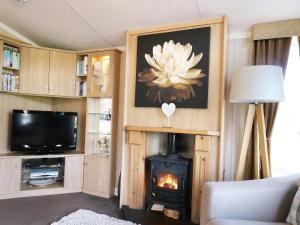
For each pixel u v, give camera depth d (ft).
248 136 7.89
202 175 8.72
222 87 8.63
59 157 11.83
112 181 11.71
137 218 8.95
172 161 9.30
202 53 9.04
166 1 8.16
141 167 9.82
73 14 9.45
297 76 8.94
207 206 5.88
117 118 12.10
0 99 11.41
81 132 13.02
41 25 10.71
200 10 8.59
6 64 10.84
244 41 9.82
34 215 9.05
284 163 9.16
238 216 5.87
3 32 11.03
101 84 12.05
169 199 9.36
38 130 11.87
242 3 7.91
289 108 9.08
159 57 9.77
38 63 11.68
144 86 9.99
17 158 10.88
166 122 9.58
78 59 12.54
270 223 5.42
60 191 11.68
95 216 9.02
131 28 10.36
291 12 8.27
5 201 10.32
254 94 6.84
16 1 8.79
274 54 8.95
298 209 5.24
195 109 9.12
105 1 8.34
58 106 13.69
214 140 8.71
